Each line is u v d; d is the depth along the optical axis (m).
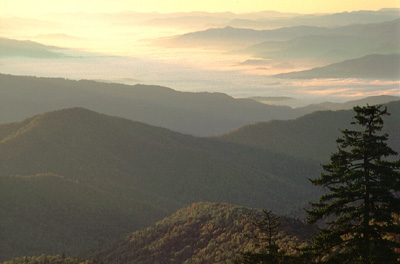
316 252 40.78
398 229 38.31
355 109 39.22
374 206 39.16
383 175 38.66
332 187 40.03
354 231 39.22
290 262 42.81
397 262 36.91
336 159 39.78
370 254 37.62
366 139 38.72
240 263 49.25
